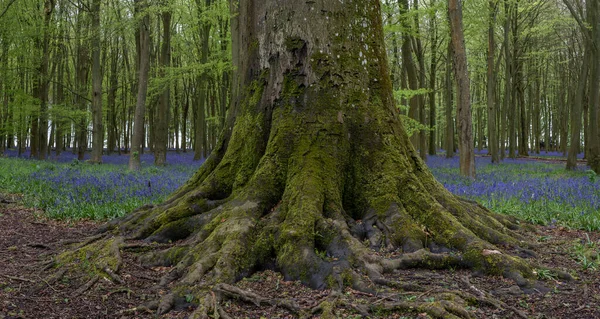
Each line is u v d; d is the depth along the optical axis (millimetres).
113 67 34000
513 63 31828
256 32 5410
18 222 7129
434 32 25531
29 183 10891
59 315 3357
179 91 41062
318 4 5086
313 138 4879
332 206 4562
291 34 5090
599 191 9180
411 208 4719
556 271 4004
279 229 4258
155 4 16453
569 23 31359
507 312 3248
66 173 12836
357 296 3441
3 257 4969
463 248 4234
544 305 3393
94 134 21125
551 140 56062
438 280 3805
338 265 3775
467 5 21328
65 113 23000
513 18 29594
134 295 3721
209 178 5312
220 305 3359
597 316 3186
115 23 17953
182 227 4922
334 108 4965
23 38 21531
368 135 5035
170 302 3422
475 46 31516
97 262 4383
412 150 5359
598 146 17562
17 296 3744
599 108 17578
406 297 3379
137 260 4488
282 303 3354
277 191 4781
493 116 25172
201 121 25750
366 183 4891
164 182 10750
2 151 29000
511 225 5777
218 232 4312
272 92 5180
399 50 27703
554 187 9820
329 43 5066
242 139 5289
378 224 4594
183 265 4059
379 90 5277
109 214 7559
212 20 20250
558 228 6523
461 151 13641
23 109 22797
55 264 4594
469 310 3213
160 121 21062
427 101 46875
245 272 3982
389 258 4082
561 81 42094
